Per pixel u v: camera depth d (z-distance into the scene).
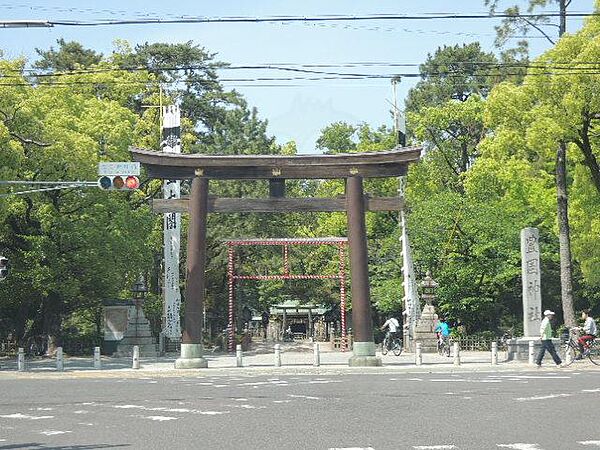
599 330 55.28
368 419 15.68
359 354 34.59
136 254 49.12
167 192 51.06
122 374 32.88
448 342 44.53
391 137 69.12
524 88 38.06
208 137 77.12
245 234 61.69
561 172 41.34
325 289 69.75
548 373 29.94
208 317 70.88
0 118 39.88
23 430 14.87
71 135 42.53
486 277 52.91
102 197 46.41
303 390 23.41
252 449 11.93
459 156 74.75
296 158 35.16
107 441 13.19
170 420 16.03
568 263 40.81
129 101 65.06
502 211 54.03
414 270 55.75
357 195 35.12
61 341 52.69
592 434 13.23
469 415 16.14
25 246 48.12
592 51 36.03
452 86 80.38
